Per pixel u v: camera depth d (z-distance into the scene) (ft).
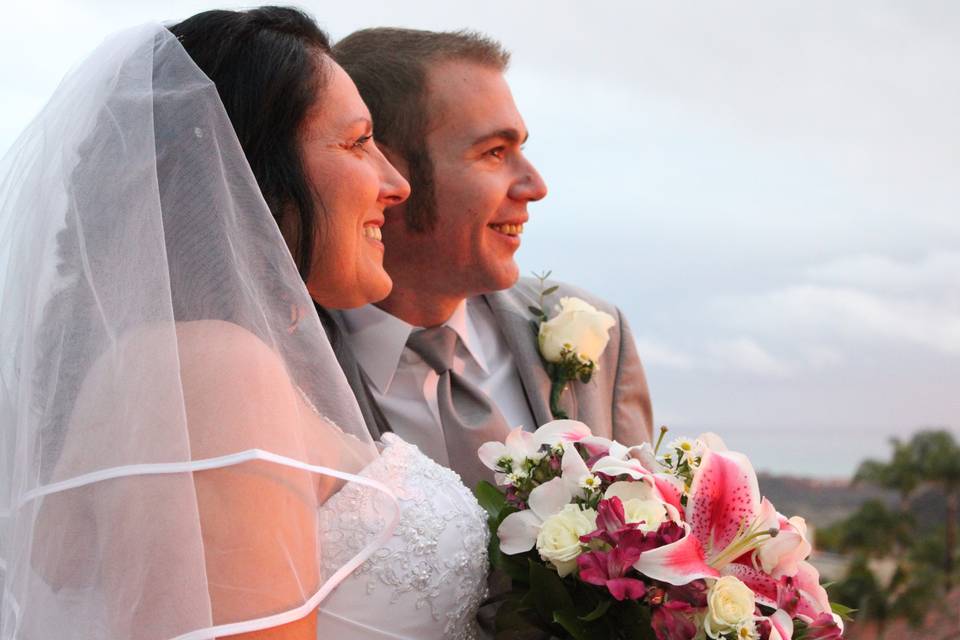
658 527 5.93
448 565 6.23
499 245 9.02
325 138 6.32
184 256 5.46
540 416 9.21
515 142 9.04
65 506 5.07
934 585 95.66
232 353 5.28
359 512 5.91
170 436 4.98
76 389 5.24
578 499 6.39
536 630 6.36
